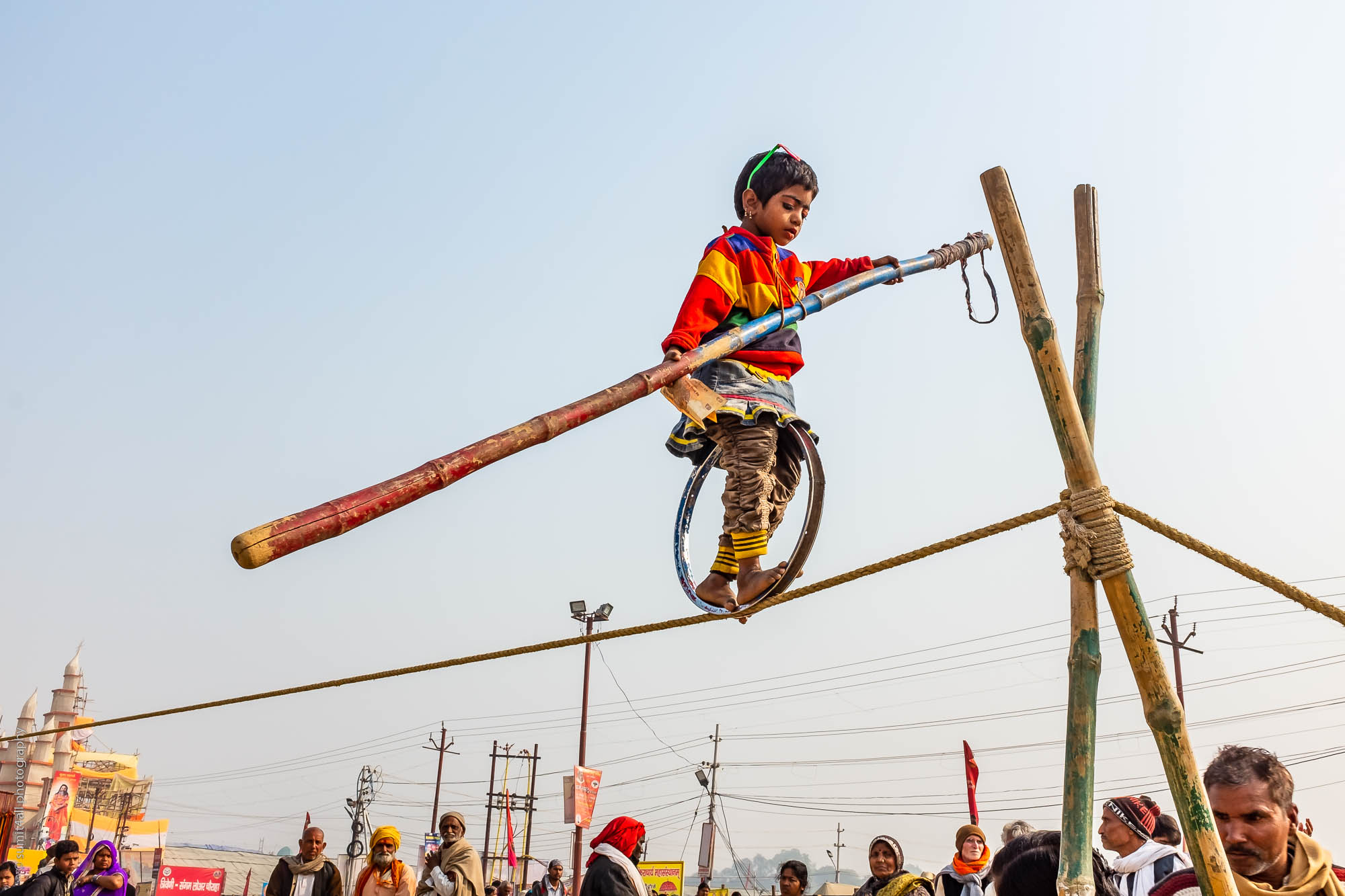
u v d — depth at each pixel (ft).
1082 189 10.88
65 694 244.22
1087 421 9.96
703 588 13.50
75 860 31.14
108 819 220.23
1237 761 10.82
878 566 11.20
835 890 106.52
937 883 23.91
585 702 99.60
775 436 13.66
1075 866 8.16
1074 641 9.00
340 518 7.92
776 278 13.96
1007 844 11.47
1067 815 8.47
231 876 224.33
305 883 30.96
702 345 12.77
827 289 14.48
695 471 14.58
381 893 30.22
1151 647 8.80
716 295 13.01
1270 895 10.34
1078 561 9.08
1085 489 9.22
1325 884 10.37
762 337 13.42
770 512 13.67
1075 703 8.77
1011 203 9.91
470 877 28.78
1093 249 10.66
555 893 62.59
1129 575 8.97
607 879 22.07
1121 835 16.39
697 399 12.57
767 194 14.82
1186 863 15.37
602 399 10.36
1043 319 9.70
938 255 15.94
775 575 12.89
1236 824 10.57
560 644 14.48
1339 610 9.73
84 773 236.22
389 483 8.31
